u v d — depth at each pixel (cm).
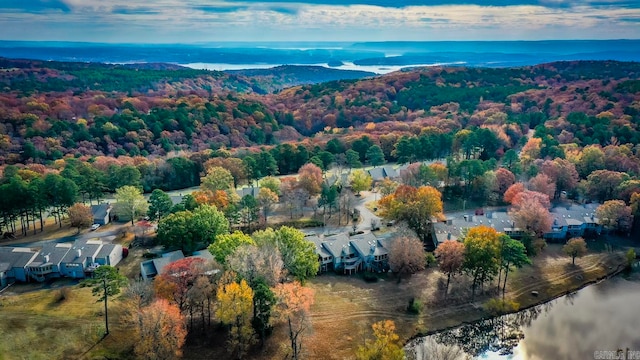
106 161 18475
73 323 9288
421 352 9281
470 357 9162
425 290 11194
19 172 16125
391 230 14225
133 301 8881
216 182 15988
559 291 11469
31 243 13112
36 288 10838
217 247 10450
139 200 14675
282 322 9588
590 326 10181
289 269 10569
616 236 14200
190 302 9162
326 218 15125
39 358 8331
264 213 14900
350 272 11931
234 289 8531
